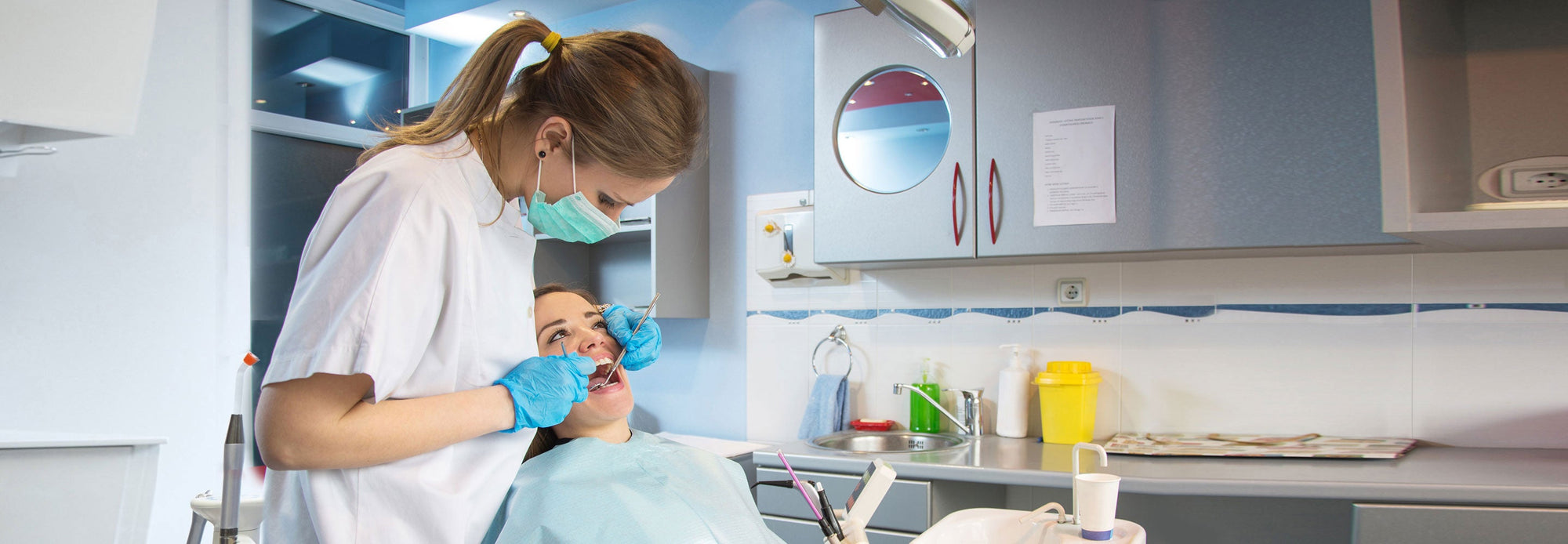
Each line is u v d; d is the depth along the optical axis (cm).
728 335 315
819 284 298
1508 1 219
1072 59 229
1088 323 260
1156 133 220
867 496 137
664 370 329
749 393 309
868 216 252
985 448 242
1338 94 202
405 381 102
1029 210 232
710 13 324
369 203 99
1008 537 144
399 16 373
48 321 277
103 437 221
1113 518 136
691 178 312
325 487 102
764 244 287
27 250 273
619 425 163
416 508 105
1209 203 213
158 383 299
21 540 208
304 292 99
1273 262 241
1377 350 231
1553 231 185
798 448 245
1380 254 228
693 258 312
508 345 113
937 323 280
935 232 243
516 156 114
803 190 300
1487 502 176
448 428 101
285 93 341
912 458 226
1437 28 210
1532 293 218
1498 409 221
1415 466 198
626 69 112
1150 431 252
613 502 132
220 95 317
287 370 94
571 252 341
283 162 345
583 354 154
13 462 209
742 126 315
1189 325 249
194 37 311
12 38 190
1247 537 245
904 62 250
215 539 135
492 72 110
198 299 310
